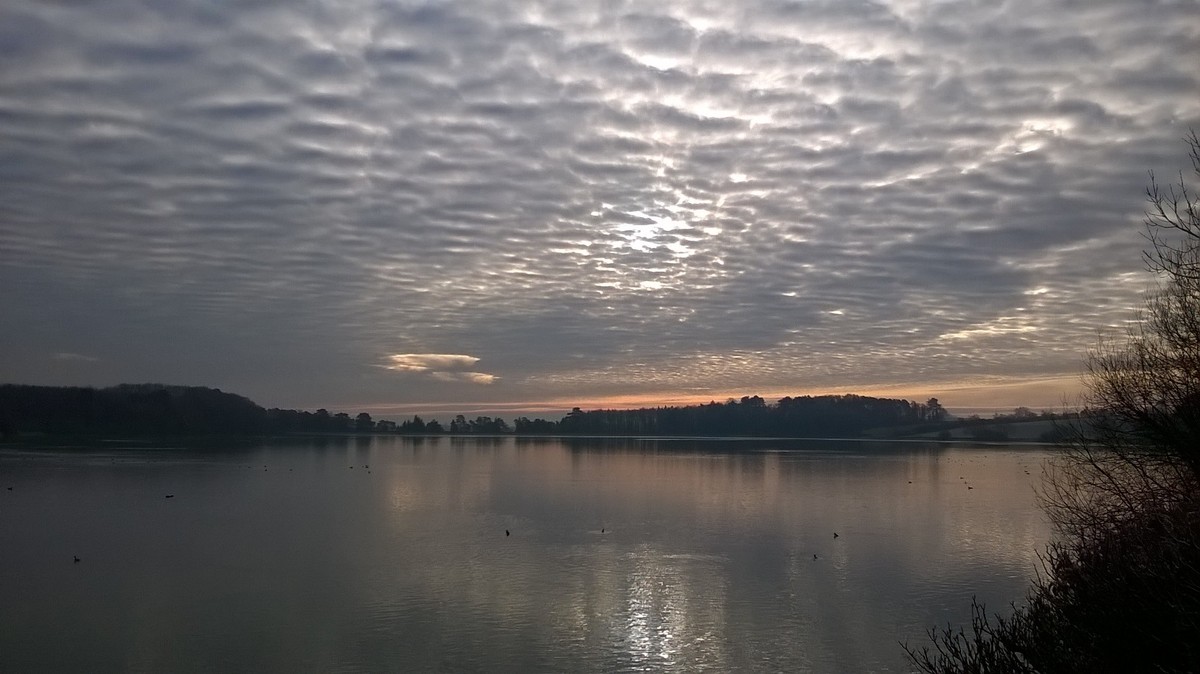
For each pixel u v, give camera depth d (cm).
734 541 4400
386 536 4609
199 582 3462
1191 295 1351
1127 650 995
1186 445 1263
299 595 3238
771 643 2639
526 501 6425
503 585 3394
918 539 4412
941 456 12850
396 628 2825
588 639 2700
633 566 3744
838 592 3250
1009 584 3338
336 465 10744
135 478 7700
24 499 6053
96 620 2909
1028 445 13800
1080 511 1445
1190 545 956
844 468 10025
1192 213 1352
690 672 2428
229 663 2492
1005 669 1138
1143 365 1409
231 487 7262
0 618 2936
